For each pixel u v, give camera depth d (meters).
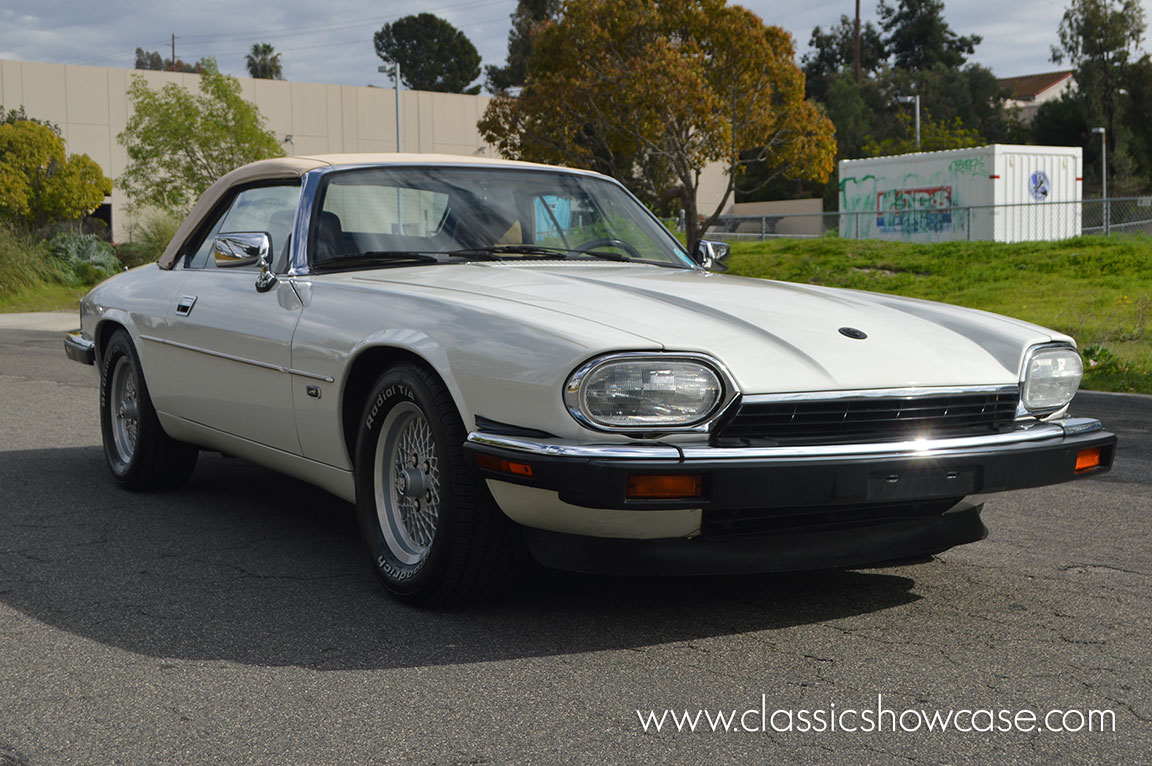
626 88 21.48
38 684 2.84
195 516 4.70
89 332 5.47
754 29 21.62
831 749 2.46
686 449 2.92
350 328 3.59
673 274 4.09
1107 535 4.52
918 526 3.52
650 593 3.64
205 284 4.55
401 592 3.47
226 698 2.74
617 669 2.95
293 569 3.91
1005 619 3.41
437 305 3.40
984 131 70.19
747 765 2.38
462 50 87.56
